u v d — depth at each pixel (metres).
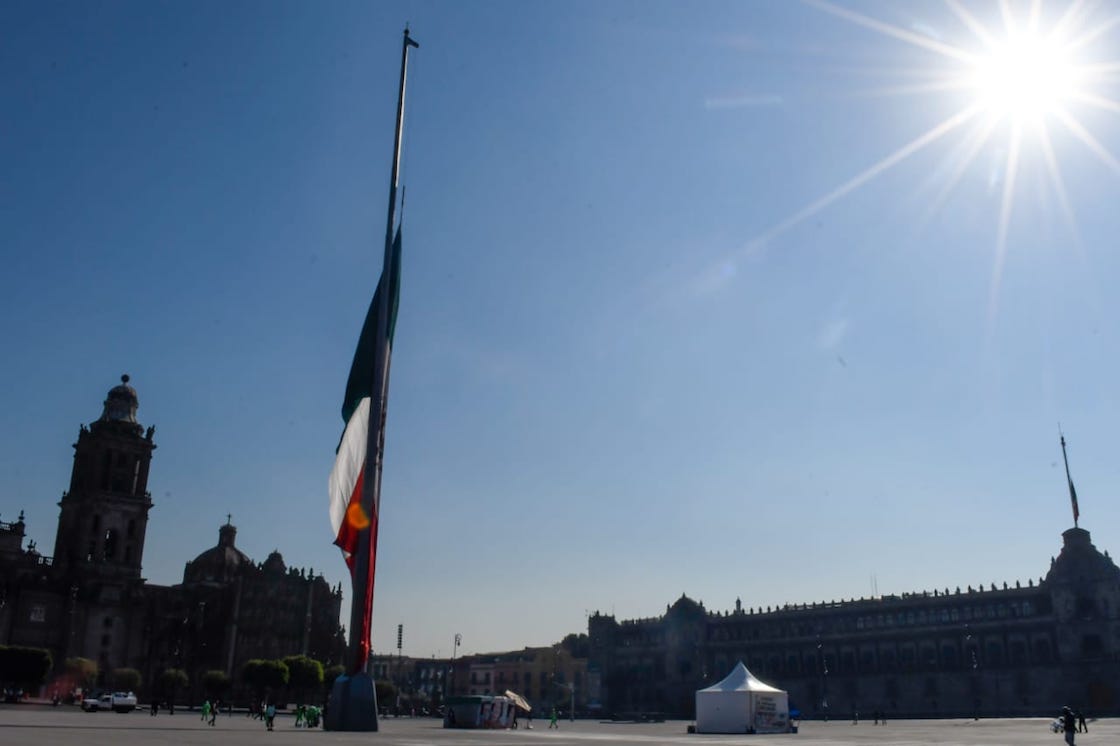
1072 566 155.50
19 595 156.25
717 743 38.56
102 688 158.88
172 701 116.75
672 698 196.75
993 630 161.75
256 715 130.62
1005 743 49.44
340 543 38.56
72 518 170.00
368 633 37.62
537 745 30.25
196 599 183.75
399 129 42.91
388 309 41.56
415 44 44.09
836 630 181.12
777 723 78.94
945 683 163.75
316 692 176.12
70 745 24.55
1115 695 146.00
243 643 183.00
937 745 44.91
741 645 192.25
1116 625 148.88
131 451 175.50
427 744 28.34
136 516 173.00
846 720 150.00
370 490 38.41
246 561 199.25
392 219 41.97
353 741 29.70
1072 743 48.81
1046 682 153.38
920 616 172.25
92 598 164.00
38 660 125.62
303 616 191.50
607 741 37.94
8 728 37.72
